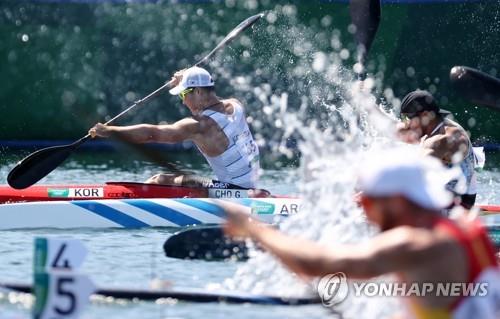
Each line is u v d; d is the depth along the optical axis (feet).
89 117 113.09
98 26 200.23
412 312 45.42
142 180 149.18
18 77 201.05
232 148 111.24
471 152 99.45
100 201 105.40
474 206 101.24
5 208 103.86
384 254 43.34
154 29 200.54
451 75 105.70
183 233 84.38
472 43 203.41
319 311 64.54
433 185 46.42
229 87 198.90
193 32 200.44
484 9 202.28
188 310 63.87
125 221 105.29
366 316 63.52
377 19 114.62
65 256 58.70
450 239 43.62
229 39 125.80
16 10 199.41
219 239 83.66
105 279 74.69
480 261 44.16
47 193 113.60
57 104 201.87
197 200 106.22
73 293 53.42
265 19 199.21
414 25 200.54
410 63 202.69
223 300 66.33
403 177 43.83
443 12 201.05
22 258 84.02
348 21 198.18
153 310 63.67
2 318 60.49
